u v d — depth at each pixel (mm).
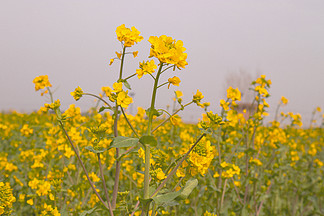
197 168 2252
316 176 5844
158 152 2688
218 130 4086
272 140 4727
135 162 4719
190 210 4004
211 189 3883
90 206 3615
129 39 2158
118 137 1998
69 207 3691
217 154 3896
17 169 4398
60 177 3547
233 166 3746
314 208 5055
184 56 1936
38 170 4152
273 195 5039
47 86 3246
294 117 5699
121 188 4230
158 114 2010
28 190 3965
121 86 2105
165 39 2012
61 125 2322
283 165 5113
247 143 4359
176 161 2373
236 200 4289
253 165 4469
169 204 2256
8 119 9453
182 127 7000
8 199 2557
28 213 3980
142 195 2156
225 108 3832
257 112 4398
